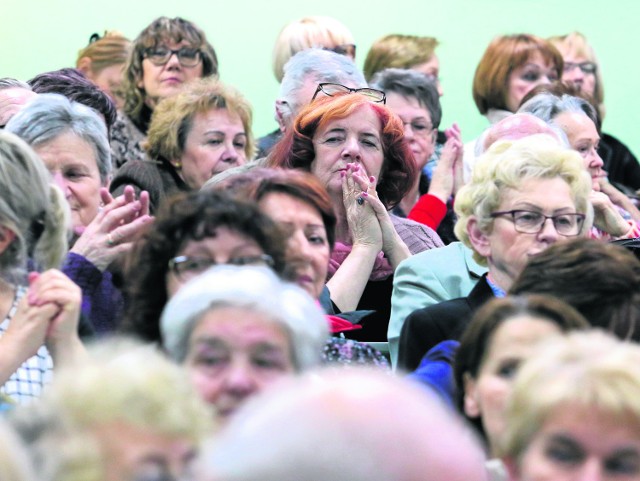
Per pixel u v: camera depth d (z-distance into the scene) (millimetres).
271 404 3859
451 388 8680
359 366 9586
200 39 17359
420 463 3758
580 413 5512
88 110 12266
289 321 6711
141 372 5500
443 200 16062
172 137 14406
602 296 8656
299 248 9141
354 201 12789
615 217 14031
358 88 13930
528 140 11094
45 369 9062
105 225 10914
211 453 3922
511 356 7652
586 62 21094
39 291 8461
